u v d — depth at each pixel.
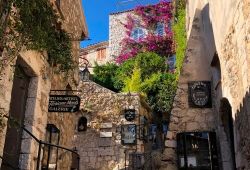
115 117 16.75
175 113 8.87
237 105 6.48
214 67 8.55
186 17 13.30
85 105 17.20
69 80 9.89
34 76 7.12
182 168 8.35
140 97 17.61
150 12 28.81
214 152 8.19
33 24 5.36
